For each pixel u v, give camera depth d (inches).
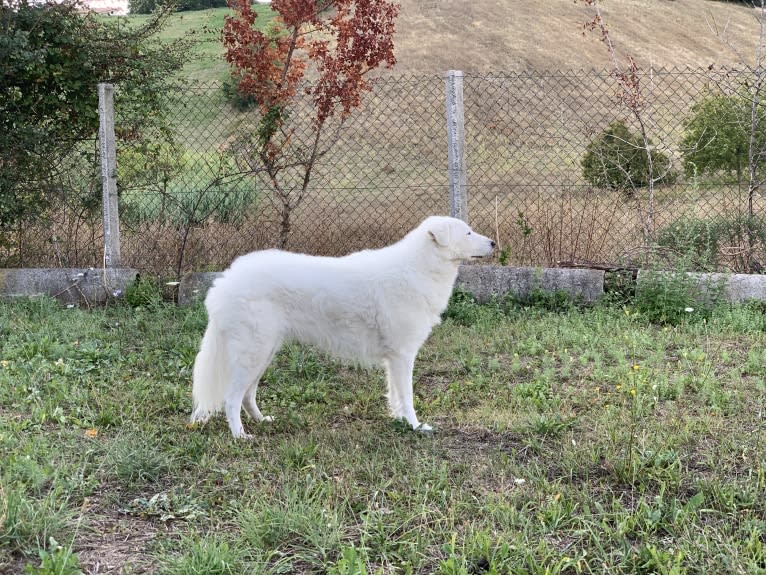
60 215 356.8
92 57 353.1
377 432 193.2
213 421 202.4
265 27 385.1
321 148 424.5
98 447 173.3
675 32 1224.8
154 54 367.9
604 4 1366.9
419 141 475.5
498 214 362.0
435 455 173.9
